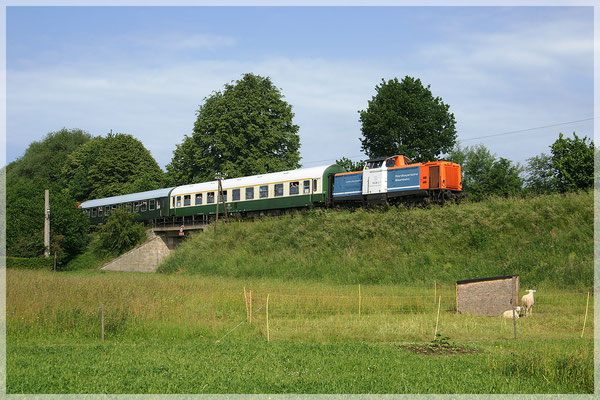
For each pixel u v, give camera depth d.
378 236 35.47
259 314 20.62
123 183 76.38
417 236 33.78
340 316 20.25
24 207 53.97
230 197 48.91
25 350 14.59
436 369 12.26
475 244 31.48
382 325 18.05
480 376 11.70
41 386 10.85
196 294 22.98
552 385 10.96
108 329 17.28
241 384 11.04
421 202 37.25
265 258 39.06
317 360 13.19
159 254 50.25
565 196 34.25
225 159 60.47
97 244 56.44
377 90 55.66
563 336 16.59
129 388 10.73
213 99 63.47
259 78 64.25
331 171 43.03
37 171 90.62
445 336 16.56
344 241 36.50
